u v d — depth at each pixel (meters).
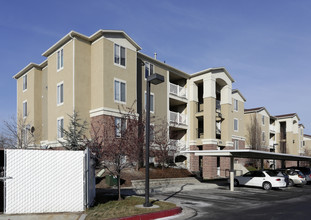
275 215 10.24
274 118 52.47
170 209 10.18
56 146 22.73
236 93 38.78
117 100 22.34
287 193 17.81
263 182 20.20
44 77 28.56
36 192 9.16
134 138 13.59
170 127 29.02
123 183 17.62
